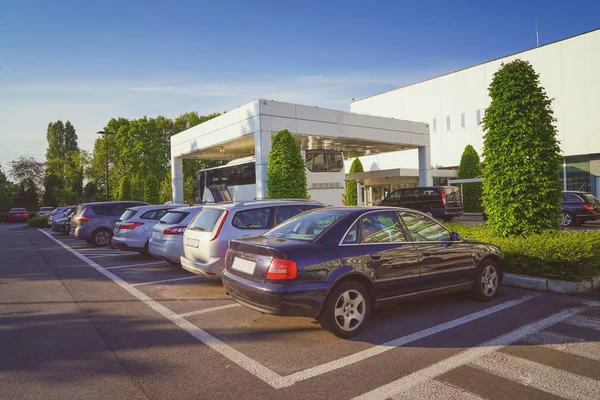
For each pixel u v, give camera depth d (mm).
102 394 3438
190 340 4742
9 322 5586
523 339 4523
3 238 20781
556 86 28594
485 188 9258
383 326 5070
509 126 8695
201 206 9227
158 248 8922
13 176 66625
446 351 4238
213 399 3318
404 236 5328
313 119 19672
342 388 3473
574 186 28422
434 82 36156
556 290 6484
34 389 3543
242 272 4852
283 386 3531
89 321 5574
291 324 5258
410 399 3260
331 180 19109
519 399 3234
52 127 78938
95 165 48906
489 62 32156
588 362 3906
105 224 14836
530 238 7652
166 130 52250
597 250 6949
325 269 4520
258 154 18172
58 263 11008
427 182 24953
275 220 7352
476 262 5938
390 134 22969
